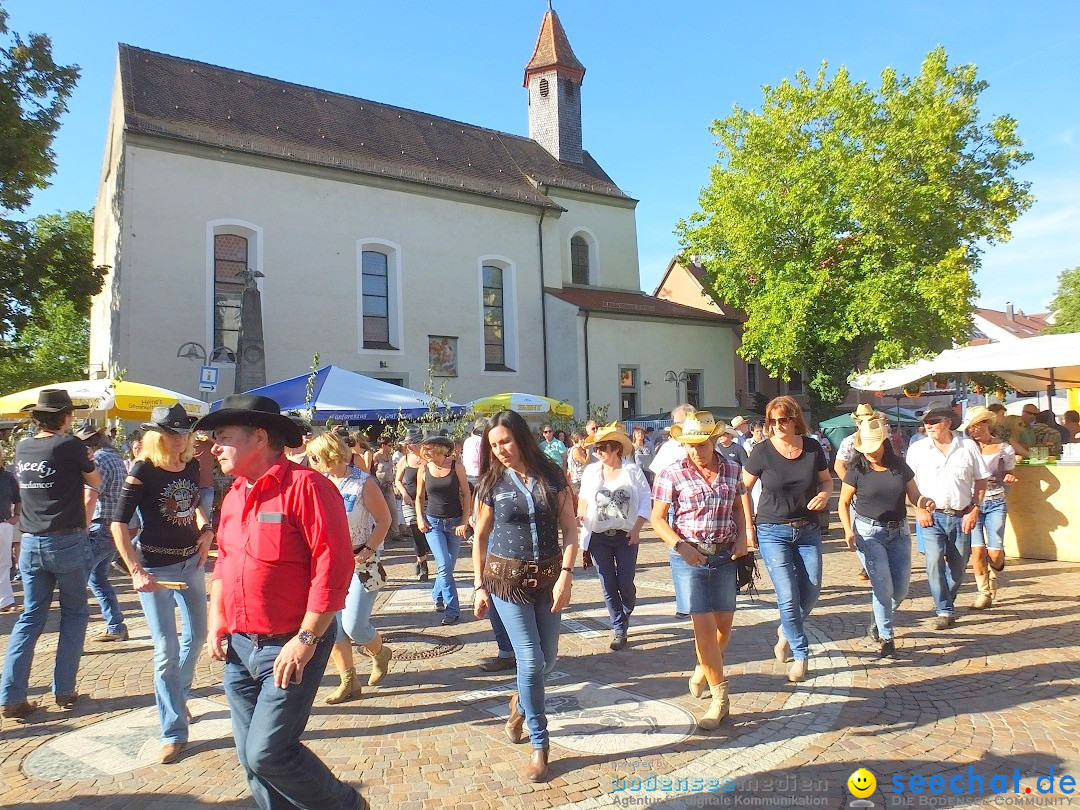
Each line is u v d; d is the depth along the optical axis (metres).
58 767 4.16
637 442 16.17
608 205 32.12
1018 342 10.31
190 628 4.45
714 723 4.44
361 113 27.98
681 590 4.61
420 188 25.02
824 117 24.59
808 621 7.01
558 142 32.81
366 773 3.98
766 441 5.38
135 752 4.35
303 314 22.36
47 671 6.06
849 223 24.47
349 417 14.95
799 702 4.85
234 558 2.96
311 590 2.84
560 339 27.31
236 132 22.84
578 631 6.87
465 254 25.98
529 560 3.95
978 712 4.56
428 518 7.40
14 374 35.91
